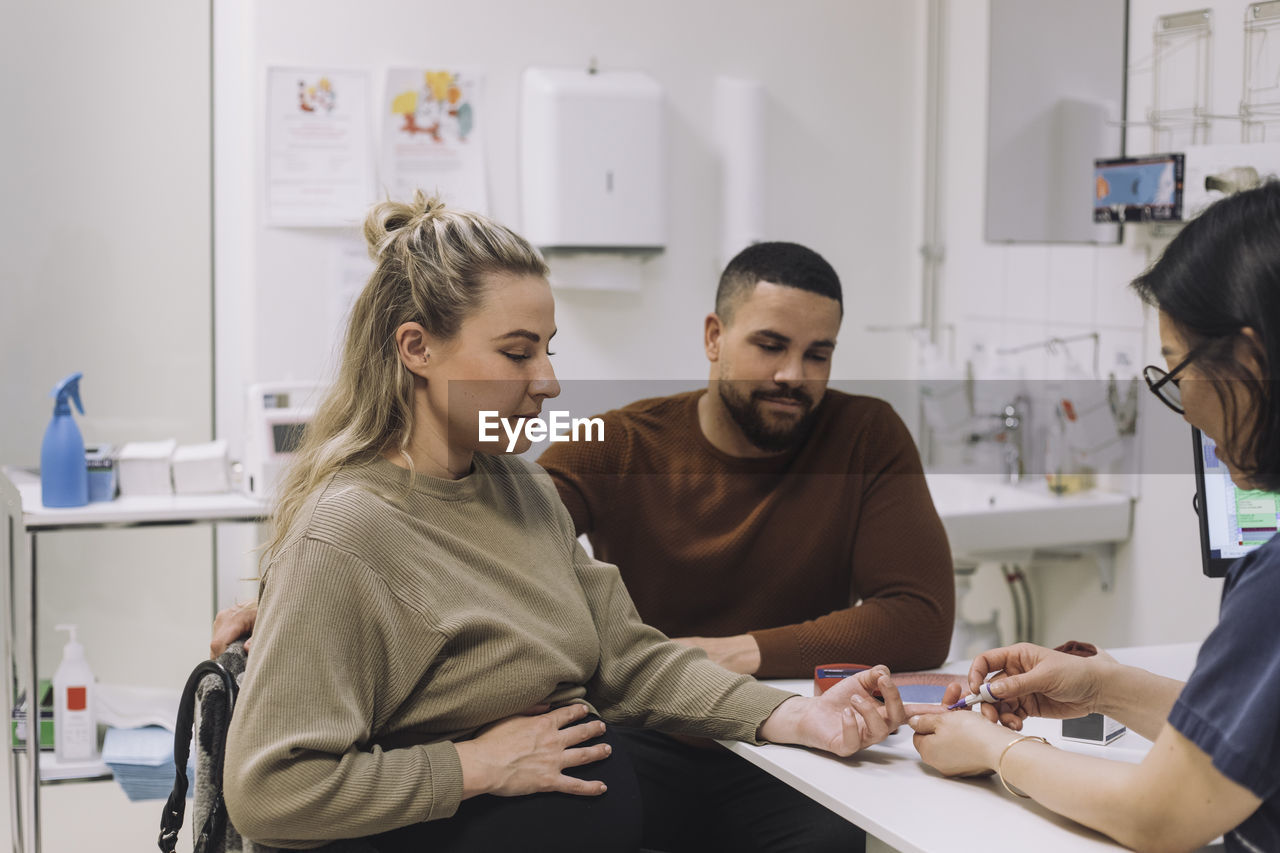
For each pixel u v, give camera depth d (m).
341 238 3.12
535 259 1.52
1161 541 2.85
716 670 1.64
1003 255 3.31
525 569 1.54
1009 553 2.98
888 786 1.39
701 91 3.38
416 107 3.13
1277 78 2.45
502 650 1.45
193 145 3.00
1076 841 1.23
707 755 1.94
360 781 1.32
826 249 3.55
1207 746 1.12
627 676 1.65
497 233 1.51
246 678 1.35
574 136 3.16
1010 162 3.20
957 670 1.88
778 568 1.97
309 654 1.33
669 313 3.41
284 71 3.04
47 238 2.91
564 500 1.97
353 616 1.37
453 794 1.36
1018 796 1.35
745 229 3.37
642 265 3.37
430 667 1.43
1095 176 2.75
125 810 2.94
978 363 3.35
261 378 3.09
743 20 3.40
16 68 2.85
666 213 3.28
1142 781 1.17
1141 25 2.78
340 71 3.08
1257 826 1.14
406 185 3.14
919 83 3.58
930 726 1.42
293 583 1.36
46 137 2.89
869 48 3.53
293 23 3.05
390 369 1.49
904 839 1.23
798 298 1.87
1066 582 3.16
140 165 2.96
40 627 2.95
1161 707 1.44
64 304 2.94
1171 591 2.83
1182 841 1.16
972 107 3.42
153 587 3.02
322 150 3.09
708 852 1.93
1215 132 2.60
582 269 3.23
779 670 1.79
